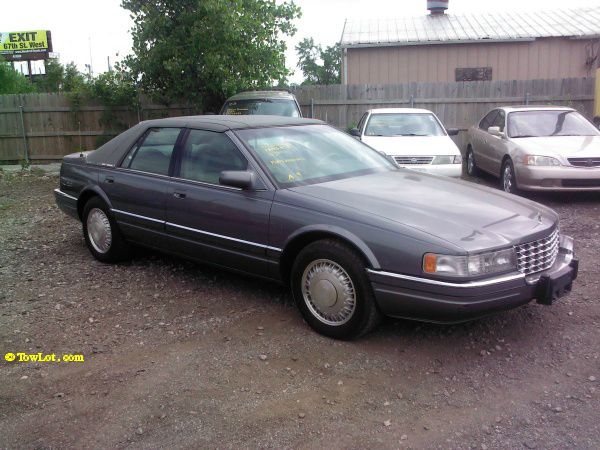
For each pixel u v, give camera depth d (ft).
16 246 22.67
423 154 29.76
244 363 12.77
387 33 56.90
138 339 14.11
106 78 47.93
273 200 14.58
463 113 47.67
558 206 28.17
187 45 43.70
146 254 20.88
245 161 15.56
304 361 12.78
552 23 56.18
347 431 10.32
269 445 9.97
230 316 15.31
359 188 14.83
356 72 55.72
